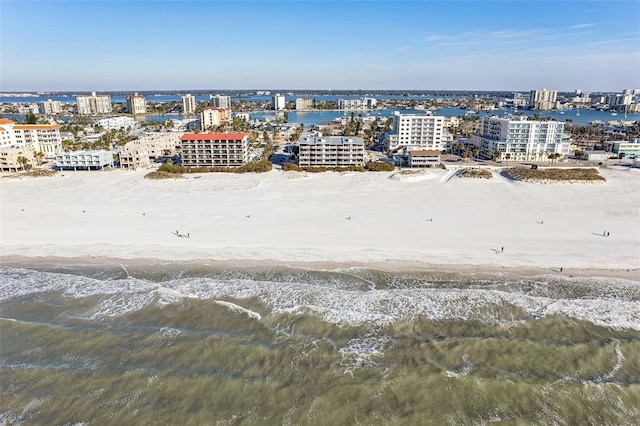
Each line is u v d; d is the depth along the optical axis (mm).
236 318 53531
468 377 42469
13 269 67500
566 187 115000
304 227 84000
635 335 50000
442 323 52406
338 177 130750
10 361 45469
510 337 49375
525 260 68625
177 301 57750
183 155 144125
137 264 69000
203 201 103125
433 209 95750
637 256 69750
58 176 132250
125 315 54625
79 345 48125
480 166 144500
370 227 83750
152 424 37188
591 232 80062
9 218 89688
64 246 75375
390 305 56312
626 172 132875
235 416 38031
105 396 40406
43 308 56438
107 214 92375
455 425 37062
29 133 169750
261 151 179625
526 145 157875
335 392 40844
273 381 42250
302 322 52656
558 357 45656
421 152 147375
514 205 98562
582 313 54188
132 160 145375
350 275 64750
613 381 41906
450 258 69562
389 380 42406
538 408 38688
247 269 66938
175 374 43250
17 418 38094
